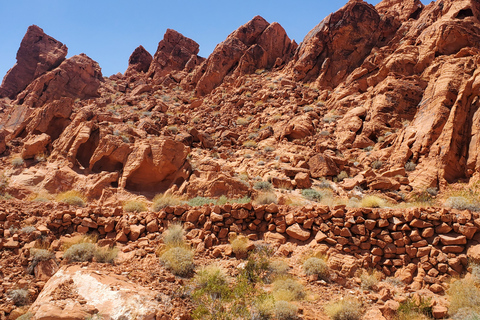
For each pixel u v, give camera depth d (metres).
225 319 7.05
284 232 10.86
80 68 50.56
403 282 9.15
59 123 23.44
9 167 19.41
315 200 17.30
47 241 10.00
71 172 18.16
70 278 7.77
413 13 42.84
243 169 22.80
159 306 7.19
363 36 39.91
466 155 19.83
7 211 10.94
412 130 22.97
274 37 53.06
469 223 9.75
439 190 18.80
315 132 29.33
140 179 18.75
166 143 18.72
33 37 53.28
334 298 8.38
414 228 10.04
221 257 10.04
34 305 7.18
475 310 7.57
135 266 9.30
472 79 21.20
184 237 10.65
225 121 35.53
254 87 43.06
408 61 31.33
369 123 27.52
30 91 47.12
